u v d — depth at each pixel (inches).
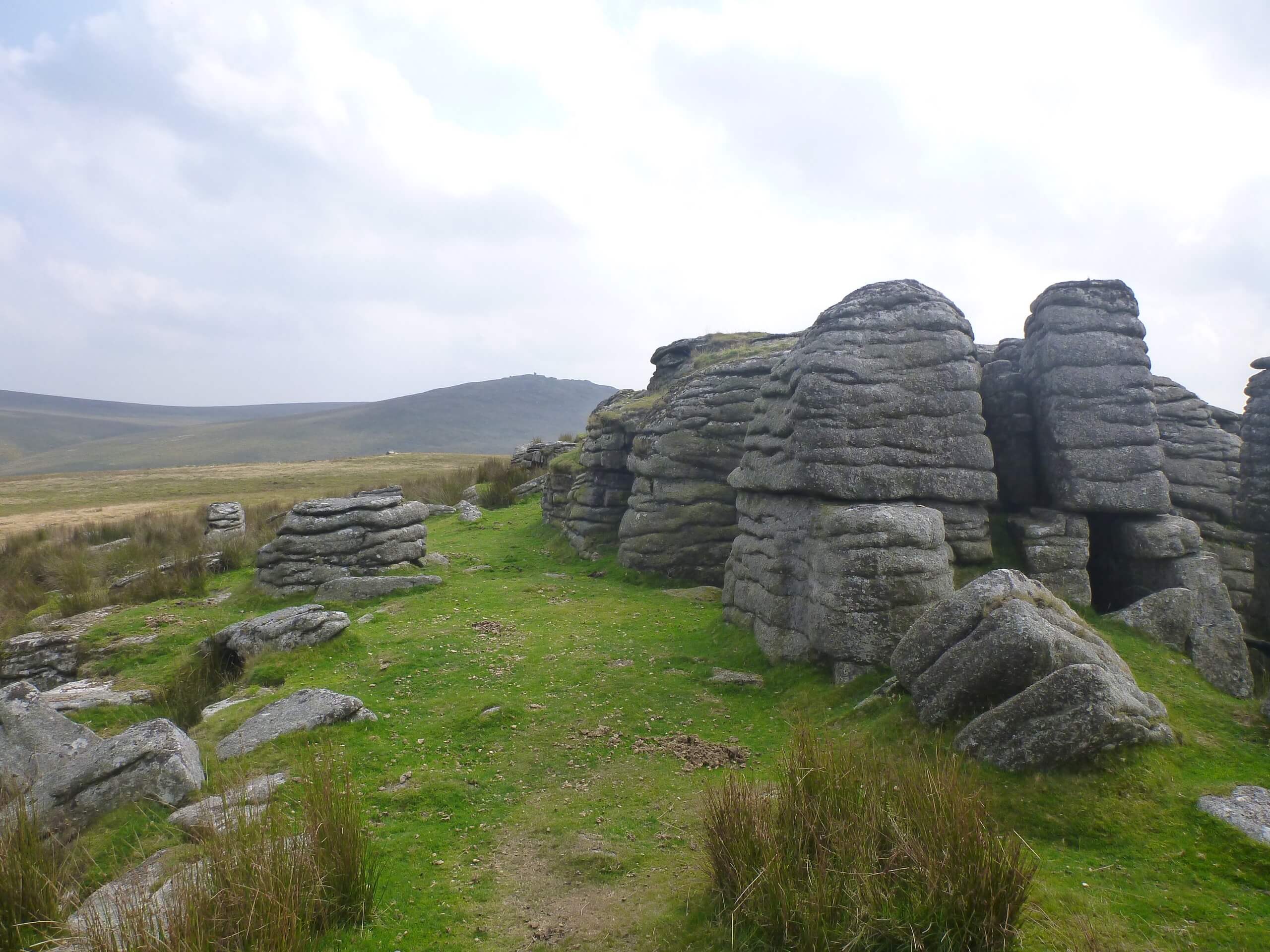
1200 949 207.0
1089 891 233.5
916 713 340.2
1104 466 540.4
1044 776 285.1
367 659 522.3
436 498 1327.5
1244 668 478.6
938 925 207.0
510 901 264.4
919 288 525.3
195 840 295.9
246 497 2026.3
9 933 237.5
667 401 810.2
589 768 368.5
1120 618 490.3
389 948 235.9
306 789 279.6
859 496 478.3
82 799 331.3
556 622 605.0
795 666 471.5
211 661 557.9
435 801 335.6
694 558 740.7
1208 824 258.8
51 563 996.6
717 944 226.5
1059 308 561.9
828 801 247.1
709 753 373.4
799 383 510.9
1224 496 648.4
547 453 1368.1
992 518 569.9
